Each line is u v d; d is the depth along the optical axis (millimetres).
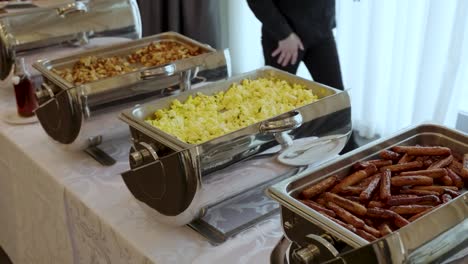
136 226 958
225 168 889
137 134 962
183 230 946
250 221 955
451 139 928
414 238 649
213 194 897
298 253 712
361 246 648
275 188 777
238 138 889
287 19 1806
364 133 2287
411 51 2021
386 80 2189
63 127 1141
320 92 1124
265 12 1768
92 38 1597
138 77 1170
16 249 1471
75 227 1096
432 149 894
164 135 900
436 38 1889
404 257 638
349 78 2273
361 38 2178
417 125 953
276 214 975
